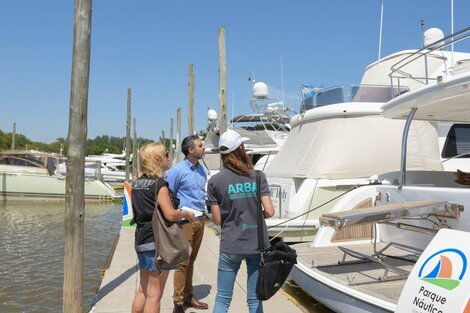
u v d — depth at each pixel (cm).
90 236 1492
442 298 306
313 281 496
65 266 478
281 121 1969
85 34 477
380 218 419
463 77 432
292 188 945
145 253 386
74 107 474
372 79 1116
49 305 761
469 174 606
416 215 432
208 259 808
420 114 591
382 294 415
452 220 451
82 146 480
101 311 518
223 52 1044
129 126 3020
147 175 397
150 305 390
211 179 375
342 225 405
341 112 923
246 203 360
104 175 4003
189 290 520
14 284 884
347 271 505
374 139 916
